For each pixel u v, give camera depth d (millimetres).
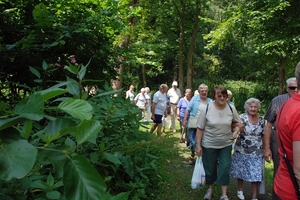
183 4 18531
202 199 4348
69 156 812
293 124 1894
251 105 4145
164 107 7816
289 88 3586
